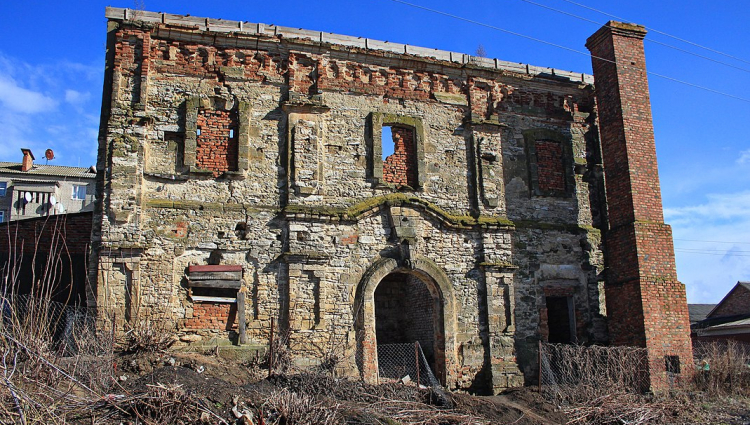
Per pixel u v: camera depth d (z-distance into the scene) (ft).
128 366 46.70
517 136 68.74
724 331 121.80
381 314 71.51
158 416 34.53
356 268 59.62
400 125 64.34
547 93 71.15
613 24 68.03
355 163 62.03
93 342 40.96
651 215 64.75
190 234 56.08
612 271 66.08
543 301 65.36
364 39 65.00
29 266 59.82
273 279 57.31
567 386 55.42
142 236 54.65
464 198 65.26
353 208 60.44
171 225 55.67
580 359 59.36
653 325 61.41
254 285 56.85
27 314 35.45
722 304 144.97
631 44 68.95
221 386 41.57
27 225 60.90
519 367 62.44
